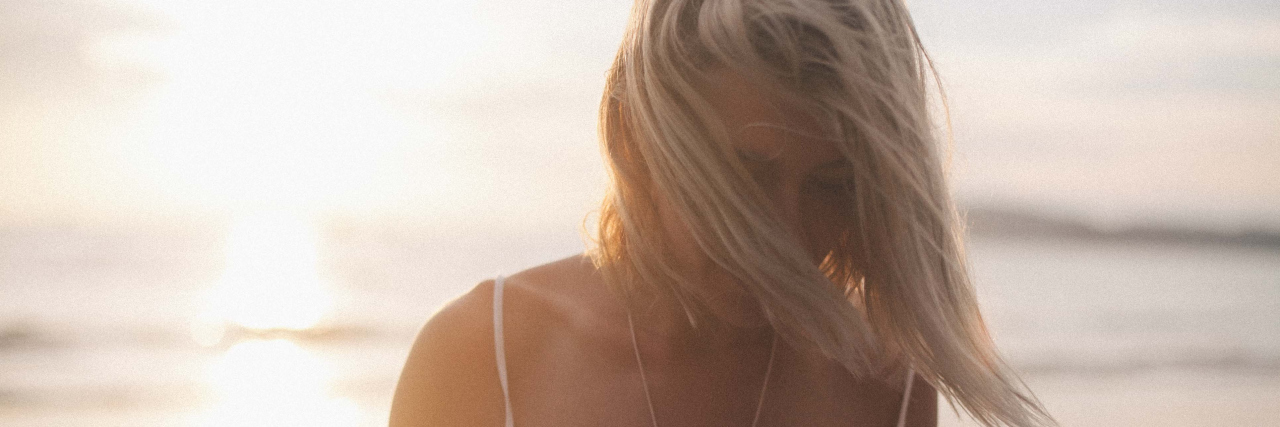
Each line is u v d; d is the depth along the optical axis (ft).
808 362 4.39
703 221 3.34
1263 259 113.29
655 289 3.87
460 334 4.13
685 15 3.32
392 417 4.12
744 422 4.25
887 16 3.48
